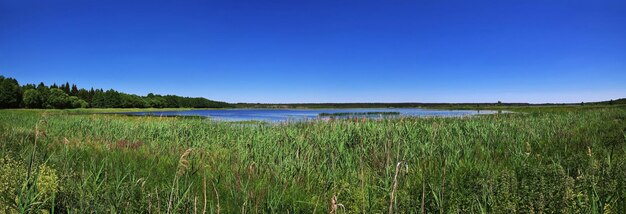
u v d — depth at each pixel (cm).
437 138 957
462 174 602
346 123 1159
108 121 1767
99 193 430
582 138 1060
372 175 602
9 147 709
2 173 425
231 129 1428
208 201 464
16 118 2462
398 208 399
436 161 707
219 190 529
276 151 780
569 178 428
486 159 736
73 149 862
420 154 794
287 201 491
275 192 498
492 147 877
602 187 426
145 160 784
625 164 508
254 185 547
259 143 891
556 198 396
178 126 1406
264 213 435
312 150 811
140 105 15875
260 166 682
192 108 19488
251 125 1630
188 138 1212
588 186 427
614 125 1501
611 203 394
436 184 509
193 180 544
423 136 964
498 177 496
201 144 1081
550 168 532
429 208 422
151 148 1020
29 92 11150
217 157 836
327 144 888
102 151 881
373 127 1025
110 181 520
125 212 398
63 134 1326
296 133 1008
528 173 541
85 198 406
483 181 454
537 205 373
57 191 411
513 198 396
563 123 1698
